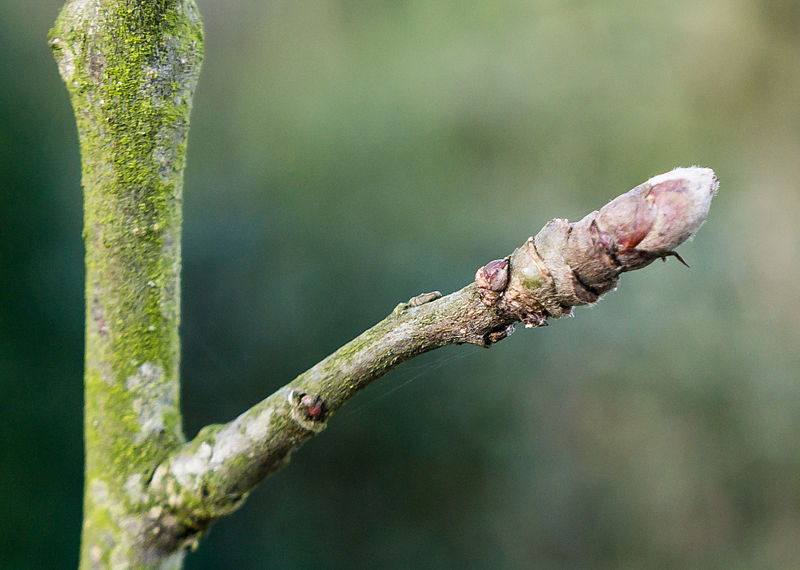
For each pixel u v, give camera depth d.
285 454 0.14
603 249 0.13
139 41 0.14
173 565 0.15
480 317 0.14
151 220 0.14
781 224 0.48
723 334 0.48
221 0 0.54
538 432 0.46
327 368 0.14
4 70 0.42
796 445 0.45
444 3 0.54
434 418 0.45
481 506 0.45
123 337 0.15
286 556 0.42
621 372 0.48
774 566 0.44
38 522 0.37
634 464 0.46
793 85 0.49
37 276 0.40
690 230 0.13
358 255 0.48
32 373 0.39
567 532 0.45
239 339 0.46
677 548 0.45
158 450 0.15
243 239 0.47
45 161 0.42
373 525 0.44
